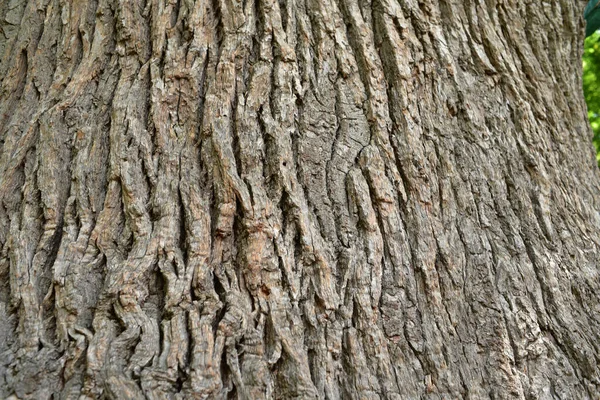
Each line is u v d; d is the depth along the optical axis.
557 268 1.84
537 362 1.67
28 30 2.12
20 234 1.61
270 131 1.77
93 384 1.34
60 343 1.42
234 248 1.60
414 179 1.84
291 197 1.69
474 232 1.83
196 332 1.44
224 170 1.68
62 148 1.76
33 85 1.97
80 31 2.03
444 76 2.10
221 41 1.93
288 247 1.63
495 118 2.09
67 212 1.64
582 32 2.80
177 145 1.73
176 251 1.56
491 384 1.60
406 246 1.73
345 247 1.68
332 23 2.04
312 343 1.53
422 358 1.59
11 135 1.83
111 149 1.72
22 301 1.49
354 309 1.59
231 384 1.41
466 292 1.72
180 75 1.84
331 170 1.79
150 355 1.40
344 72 1.96
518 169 2.00
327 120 1.87
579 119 2.45
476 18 2.28
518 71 2.28
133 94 1.82
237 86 1.85
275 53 1.93
